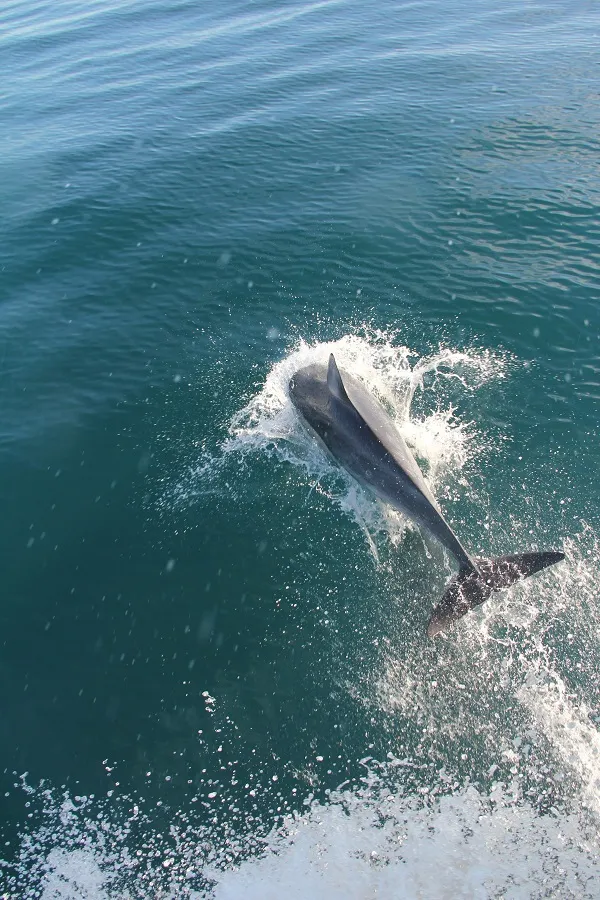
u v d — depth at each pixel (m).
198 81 38.38
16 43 49.59
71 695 11.30
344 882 9.21
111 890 9.28
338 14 49.69
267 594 12.49
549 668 11.05
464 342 17.38
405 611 12.02
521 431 14.78
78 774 10.38
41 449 15.55
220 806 9.99
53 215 24.86
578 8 45.88
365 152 27.89
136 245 22.78
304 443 15.17
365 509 13.69
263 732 10.70
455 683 11.02
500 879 9.09
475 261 20.38
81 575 13.01
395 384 16.16
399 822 9.70
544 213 22.30
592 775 9.93
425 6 50.00
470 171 25.41
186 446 15.40
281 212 24.00
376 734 10.58
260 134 30.48
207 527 13.66
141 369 17.61
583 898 8.83
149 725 10.88
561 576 12.20
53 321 19.55
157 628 12.12
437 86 34.12
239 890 9.22
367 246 21.56
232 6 54.75
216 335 18.55
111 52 45.56
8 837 9.79
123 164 28.67
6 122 34.78
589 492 13.49
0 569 13.17
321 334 18.20
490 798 9.83
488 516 13.15
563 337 17.23
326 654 11.57
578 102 30.27
